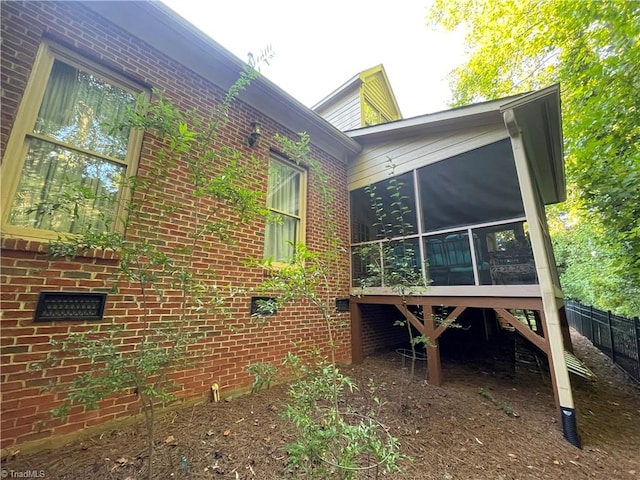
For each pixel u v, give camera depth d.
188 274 2.42
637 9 3.63
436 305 4.52
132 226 3.00
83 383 2.02
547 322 3.38
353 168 6.17
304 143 3.47
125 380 1.92
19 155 2.49
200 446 2.46
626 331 5.66
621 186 5.05
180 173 3.43
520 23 7.82
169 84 3.52
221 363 3.56
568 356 4.96
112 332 2.22
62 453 2.29
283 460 2.30
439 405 3.58
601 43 4.41
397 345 6.71
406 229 5.13
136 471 2.10
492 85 9.80
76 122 2.85
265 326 4.09
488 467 2.38
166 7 3.22
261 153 4.47
